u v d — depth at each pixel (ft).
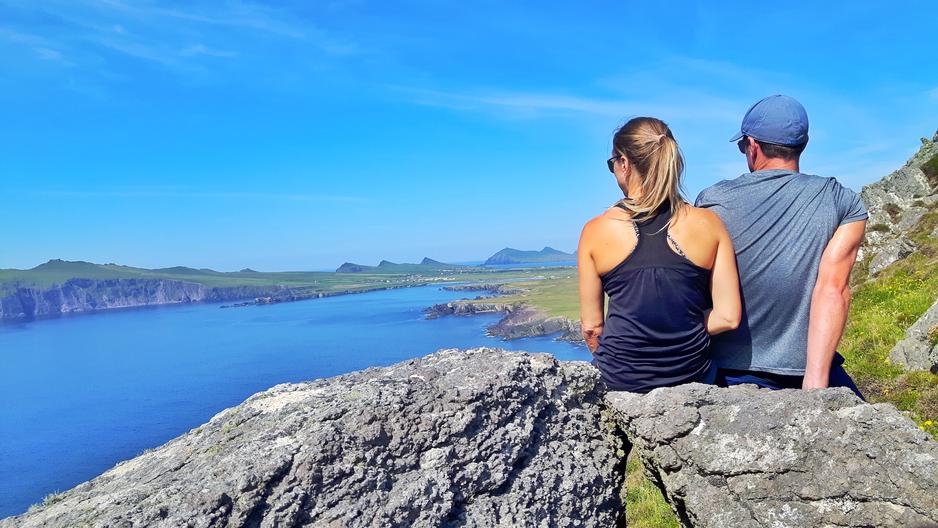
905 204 77.87
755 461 8.05
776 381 9.99
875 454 7.53
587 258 10.37
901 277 54.24
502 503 8.39
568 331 363.56
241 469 7.27
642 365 9.86
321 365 334.85
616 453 10.29
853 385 10.59
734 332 10.12
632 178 10.09
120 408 277.44
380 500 7.41
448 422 8.30
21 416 276.82
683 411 8.62
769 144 10.25
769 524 7.82
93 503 7.48
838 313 9.30
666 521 21.45
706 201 10.69
